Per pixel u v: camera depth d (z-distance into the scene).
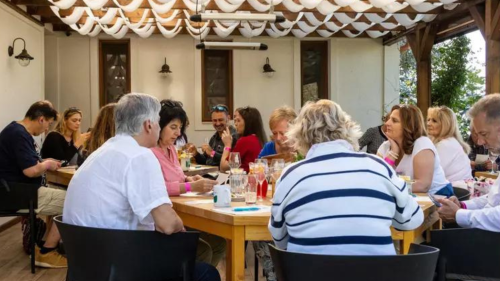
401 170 3.45
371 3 6.17
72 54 8.84
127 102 2.22
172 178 3.17
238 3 6.12
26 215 4.39
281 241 1.97
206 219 2.60
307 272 1.67
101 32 8.86
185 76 9.12
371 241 1.74
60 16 6.80
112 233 2.02
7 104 6.41
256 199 2.82
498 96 2.31
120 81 9.07
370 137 6.29
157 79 9.06
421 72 8.30
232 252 2.41
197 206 2.64
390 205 1.80
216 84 9.27
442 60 10.44
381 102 9.58
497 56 6.25
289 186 1.83
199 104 9.11
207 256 3.00
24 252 5.00
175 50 9.07
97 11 7.36
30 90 7.32
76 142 5.63
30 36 7.32
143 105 2.21
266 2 6.36
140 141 2.24
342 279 1.64
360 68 9.52
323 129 1.88
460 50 10.34
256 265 3.89
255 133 5.02
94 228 2.03
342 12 7.12
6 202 4.25
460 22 7.46
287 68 9.37
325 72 9.58
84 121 8.88
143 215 2.04
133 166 2.10
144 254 2.05
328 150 1.85
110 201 2.11
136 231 2.04
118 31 7.95
